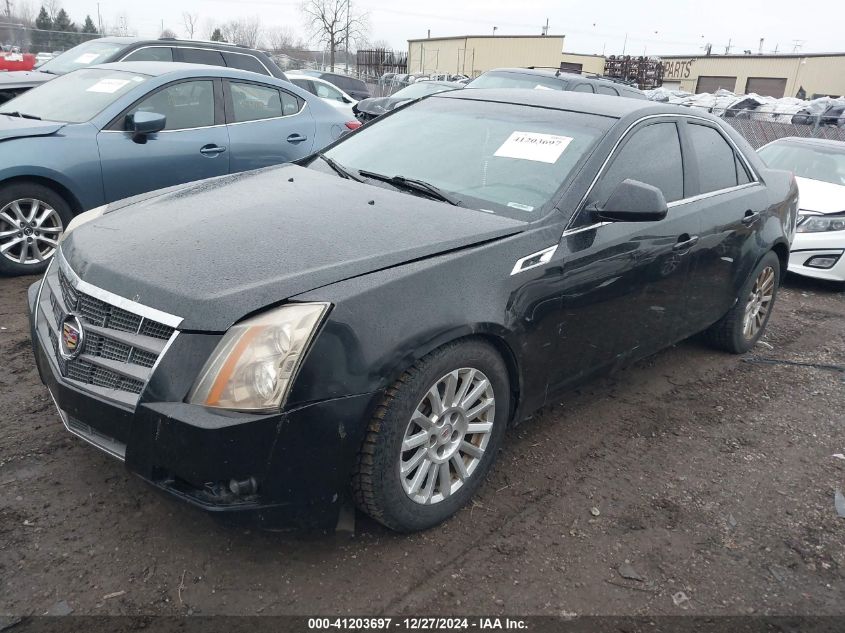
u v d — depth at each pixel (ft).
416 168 12.27
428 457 9.23
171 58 29.66
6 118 18.81
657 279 12.52
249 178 12.30
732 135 15.56
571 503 10.59
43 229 17.90
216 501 7.89
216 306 7.88
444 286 8.99
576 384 11.71
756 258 15.76
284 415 7.73
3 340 14.33
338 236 9.39
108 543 8.83
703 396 14.87
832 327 20.85
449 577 8.81
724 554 9.78
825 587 9.31
